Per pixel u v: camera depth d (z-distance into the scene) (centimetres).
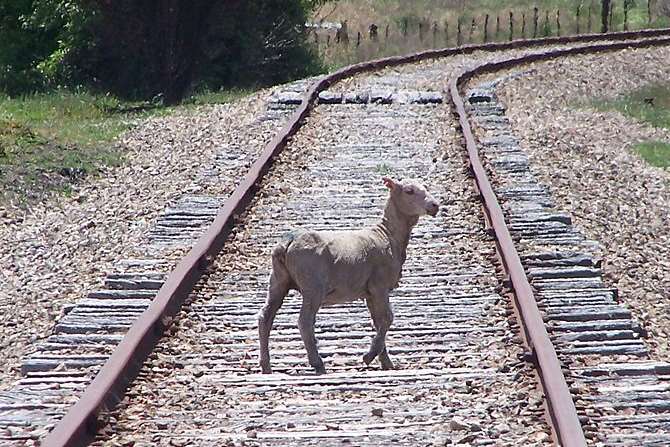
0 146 5953
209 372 2723
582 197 4997
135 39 10694
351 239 2700
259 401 2483
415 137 6147
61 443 2062
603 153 6272
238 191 4472
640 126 7775
